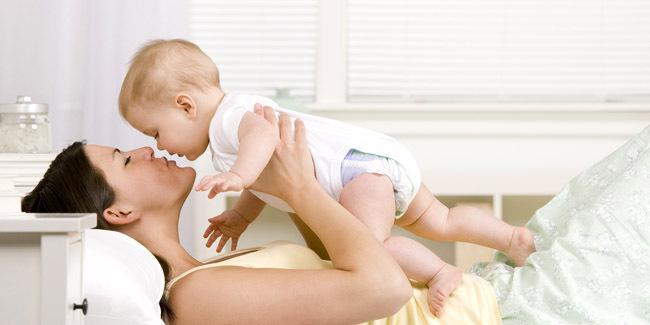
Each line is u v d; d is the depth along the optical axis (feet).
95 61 11.62
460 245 11.11
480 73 12.80
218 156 5.52
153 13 11.66
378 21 12.79
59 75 11.59
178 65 5.77
